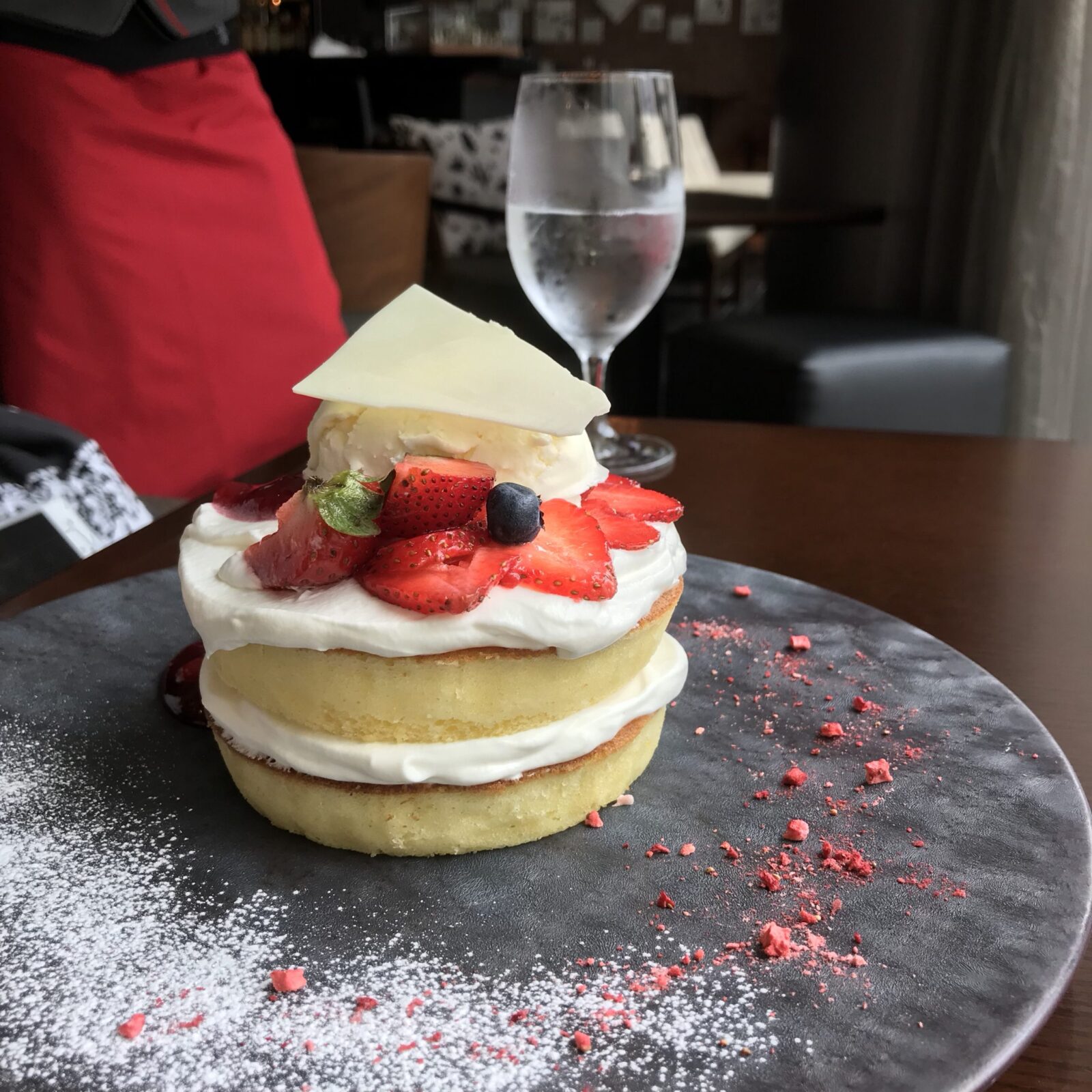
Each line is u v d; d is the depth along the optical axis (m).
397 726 0.93
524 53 8.41
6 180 2.43
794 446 1.88
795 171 4.61
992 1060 0.65
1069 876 0.83
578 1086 0.66
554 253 1.55
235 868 0.89
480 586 0.88
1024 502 1.62
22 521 1.67
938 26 3.88
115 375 2.55
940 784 0.96
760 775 1.00
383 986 0.75
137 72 2.56
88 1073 0.67
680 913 0.82
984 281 3.76
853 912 0.81
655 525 1.06
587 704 0.97
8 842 0.92
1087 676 1.14
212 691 1.03
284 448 2.89
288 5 7.09
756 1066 0.66
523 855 0.91
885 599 1.33
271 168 2.84
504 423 0.88
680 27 8.53
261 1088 0.66
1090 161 3.41
